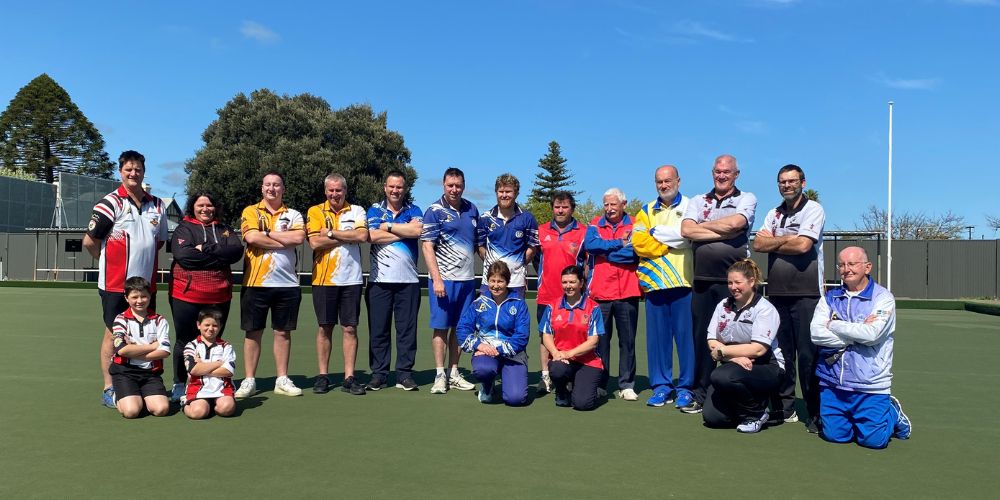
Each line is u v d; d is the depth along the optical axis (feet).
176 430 16.15
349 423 17.03
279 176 20.93
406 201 22.47
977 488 12.57
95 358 27.25
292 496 11.63
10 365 25.49
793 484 12.66
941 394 21.84
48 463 13.43
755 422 16.74
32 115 195.62
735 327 17.12
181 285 19.27
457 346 22.66
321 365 21.26
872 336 15.05
